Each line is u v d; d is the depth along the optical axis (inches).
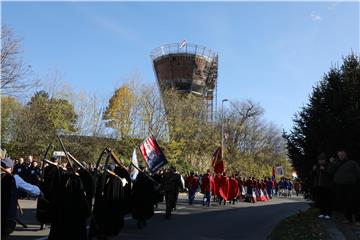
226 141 2581.2
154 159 837.2
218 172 1235.9
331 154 688.4
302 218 659.4
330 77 733.9
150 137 844.0
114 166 509.4
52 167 526.6
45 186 524.7
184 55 2844.5
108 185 455.8
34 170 895.1
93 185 450.9
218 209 984.3
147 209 592.4
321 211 613.0
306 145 738.2
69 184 380.5
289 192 2108.8
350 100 696.4
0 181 343.9
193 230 588.4
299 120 757.9
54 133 1637.6
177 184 753.0
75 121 1833.2
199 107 2245.3
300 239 468.8
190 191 1125.7
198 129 2128.4
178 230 584.1
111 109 1924.2
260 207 1105.4
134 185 593.3
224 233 566.6
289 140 767.7
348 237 452.8
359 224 539.2
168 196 740.7
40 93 1752.0
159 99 2033.7
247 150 2876.5
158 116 2000.5
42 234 508.7
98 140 1825.8
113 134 1909.4
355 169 550.9
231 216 808.3
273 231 560.1
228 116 2763.3
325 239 450.0
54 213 378.3
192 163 2108.8
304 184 764.6
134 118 1942.7
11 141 1651.1
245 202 1353.3
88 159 1718.8
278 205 1211.9
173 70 2849.4
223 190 1186.0
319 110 717.3
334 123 688.4
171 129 2037.4
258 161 2856.8
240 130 2746.1
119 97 1956.2
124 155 1802.4
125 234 535.2
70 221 374.3
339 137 683.4
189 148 2082.9
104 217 450.6
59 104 1743.4
